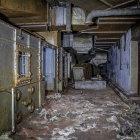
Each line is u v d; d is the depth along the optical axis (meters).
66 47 9.69
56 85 7.24
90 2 3.86
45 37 7.21
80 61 13.30
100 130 3.34
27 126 3.53
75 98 6.42
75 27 6.35
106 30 6.79
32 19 5.53
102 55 14.20
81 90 8.50
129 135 3.09
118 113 4.46
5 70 3.07
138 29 5.25
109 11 4.33
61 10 6.05
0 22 2.87
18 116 3.55
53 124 3.66
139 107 4.99
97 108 4.97
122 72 8.24
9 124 3.19
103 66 15.91
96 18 5.16
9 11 4.50
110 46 11.40
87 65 10.48
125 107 5.11
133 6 4.18
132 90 6.52
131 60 6.50
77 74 9.47
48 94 6.71
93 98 6.46
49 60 7.19
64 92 7.78
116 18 5.02
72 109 4.83
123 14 4.32
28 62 4.14
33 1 4.80
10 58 3.26
